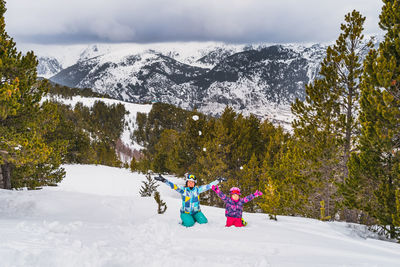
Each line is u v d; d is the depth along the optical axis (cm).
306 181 1397
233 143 2367
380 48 928
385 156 919
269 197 1313
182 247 486
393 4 923
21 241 412
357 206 975
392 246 637
